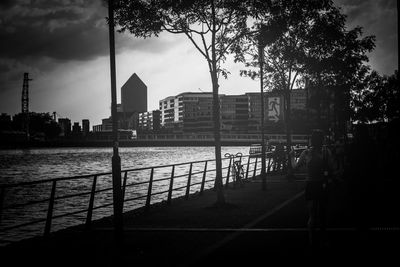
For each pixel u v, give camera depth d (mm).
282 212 12664
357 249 7859
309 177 7992
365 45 25203
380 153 17344
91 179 52562
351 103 36500
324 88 28703
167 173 58562
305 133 32969
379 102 37312
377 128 20906
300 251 7867
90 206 11773
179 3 13938
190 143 160875
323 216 8102
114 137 8523
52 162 101438
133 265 7379
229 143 150375
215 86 15000
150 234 10133
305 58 22484
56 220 20672
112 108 8617
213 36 14867
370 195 8617
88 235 10617
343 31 23328
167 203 16594
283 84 24391
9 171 72438
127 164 85375
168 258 7762
